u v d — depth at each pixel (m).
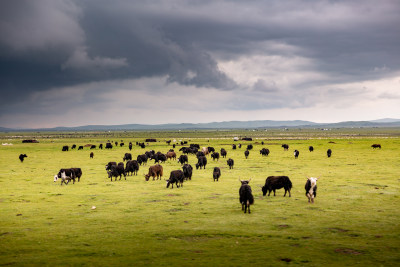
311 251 13.70
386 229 16.97
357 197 26.02
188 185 33.31
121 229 17.55
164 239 15.70
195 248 14.30
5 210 22.62
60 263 12.58
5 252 13.98
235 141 147.12
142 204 24.30
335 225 17.84
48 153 85.81
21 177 41.25
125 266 12.17
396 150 80.56
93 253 13.76
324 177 37.91
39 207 23.58
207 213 21.08
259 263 12.34
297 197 26.38
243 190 20.97
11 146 122.31
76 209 22.84
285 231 16.81
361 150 82.56
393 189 29.62
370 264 12.12
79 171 37.03
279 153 78.50
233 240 15.41
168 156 65.56
